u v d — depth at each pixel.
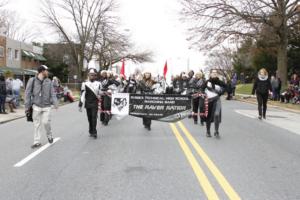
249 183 7.07
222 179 7.30
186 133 13.10
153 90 14.41
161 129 14.11
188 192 6.52
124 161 8.84
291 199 6.18
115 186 6.89
